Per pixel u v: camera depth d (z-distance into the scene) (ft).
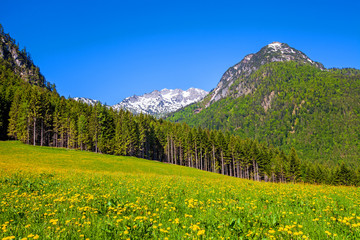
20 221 20.88
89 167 142.61
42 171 71.87
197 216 24.34
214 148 318.45
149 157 335.26
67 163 146.82
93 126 263.08
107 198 30.37
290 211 26.96
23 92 280.72
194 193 38.40
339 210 28.78
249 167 314.35
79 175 66.69
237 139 351.87
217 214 24.50
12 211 23.38
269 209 28.27
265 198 36.04
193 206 28.04
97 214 23.91
